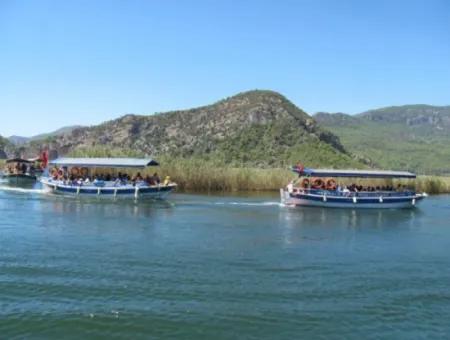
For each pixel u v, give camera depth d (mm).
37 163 93750
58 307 19406
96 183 59688
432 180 86188
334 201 57344
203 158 168000
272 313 19359
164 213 47812
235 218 45656
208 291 21734
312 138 176625
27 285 21891
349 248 32594
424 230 42344
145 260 26859
